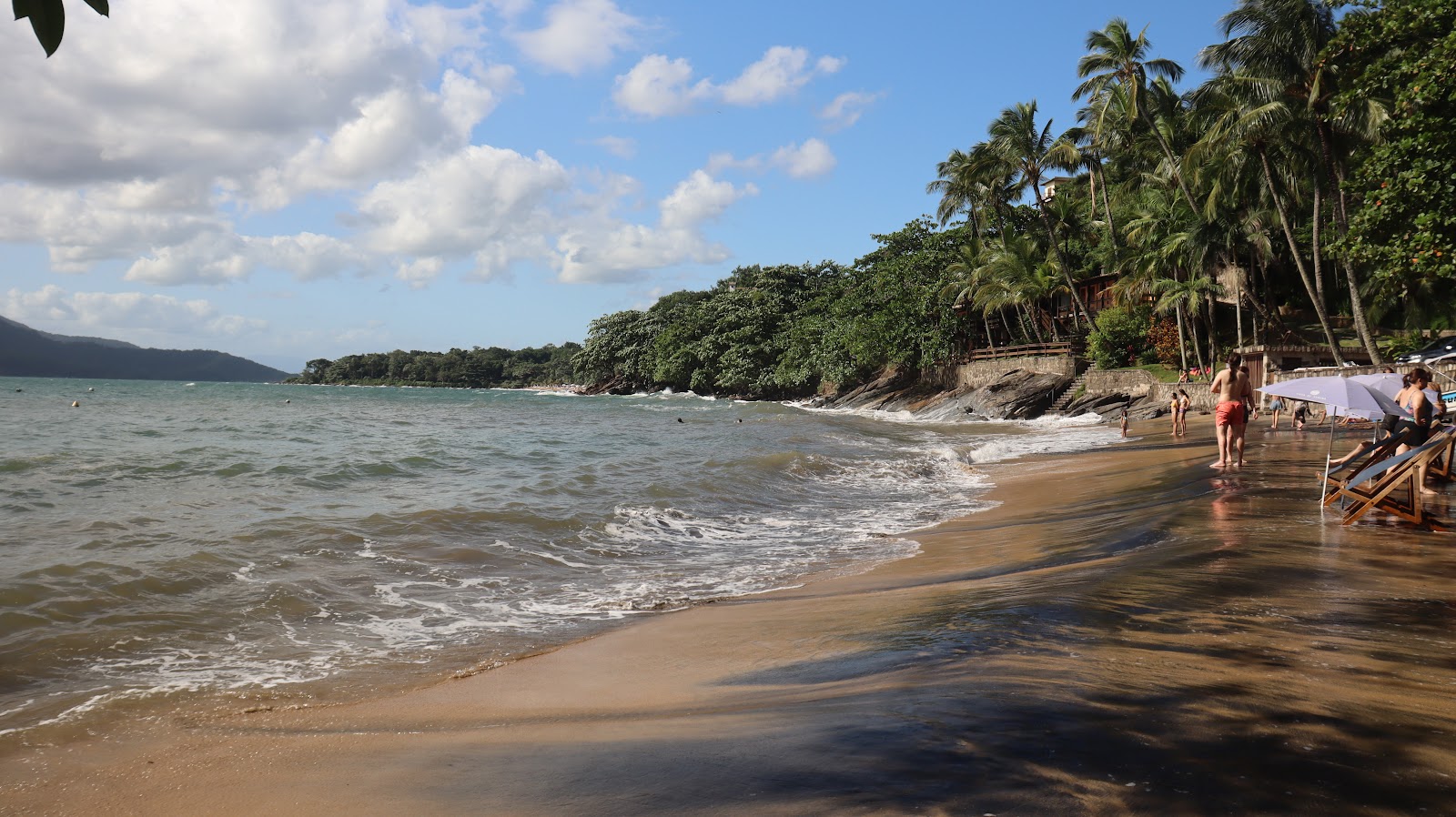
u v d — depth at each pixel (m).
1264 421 28.27
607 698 4.62
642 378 107.75
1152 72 40.28
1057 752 2.76
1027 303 51.72
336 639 6.20
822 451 21.91
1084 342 49.59
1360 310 27.86
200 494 12.31
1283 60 28.28
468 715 4.42
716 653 5.46
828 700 3.75
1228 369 13.30
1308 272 42.81
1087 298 51.84
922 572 8.25
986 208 57.03
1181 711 3.20
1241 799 2.39
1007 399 45.56
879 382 65.44
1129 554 7.34
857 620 5.89
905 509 13.57
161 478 14.12
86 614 6.27
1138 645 4.31
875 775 2.63
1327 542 7.32
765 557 9.70
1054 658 4.07
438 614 6.96
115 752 3.96
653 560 9.46
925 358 57.66
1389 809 2.35
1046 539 9.52
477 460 18.09
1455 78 16.50
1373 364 27.42
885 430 32.84
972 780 2.54
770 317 81.50
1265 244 37.81
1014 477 17.73
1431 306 34.91
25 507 10.77
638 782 2.85
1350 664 3.93
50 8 1.87
